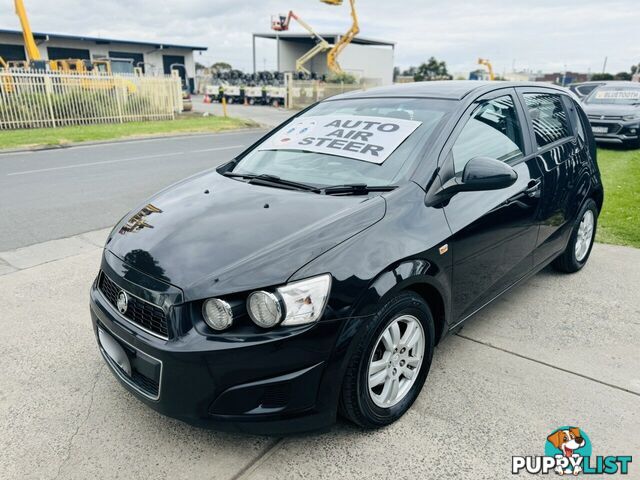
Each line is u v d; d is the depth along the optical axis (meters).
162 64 46.78
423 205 2.65
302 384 2.18
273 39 51.06
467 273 2.90
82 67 24.53
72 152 12.43
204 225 2.57
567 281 4.37
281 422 2.21
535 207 3.46
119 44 43.62
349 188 2.73
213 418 2.20
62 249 5.16
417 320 2.60
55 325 3.64
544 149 3.73
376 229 2.43
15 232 5.70
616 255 4.99
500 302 3.98
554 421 2.61
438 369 3.07
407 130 3.05
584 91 16.05
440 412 2.68
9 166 10.25
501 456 2.38
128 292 2.38
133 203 7.04
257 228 2.46
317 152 3.21
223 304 2.12
